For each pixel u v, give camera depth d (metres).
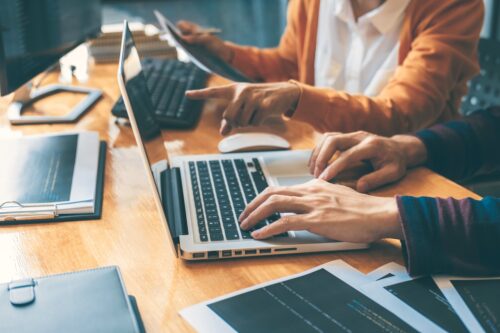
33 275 0.89
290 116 1.42
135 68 1.12
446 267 0.88
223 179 1.16
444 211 0.92
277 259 0.93
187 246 0.93
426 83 1.54
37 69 1.43
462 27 1.62
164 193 1.00
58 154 1.24
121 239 0.98
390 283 0.86
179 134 1.42
